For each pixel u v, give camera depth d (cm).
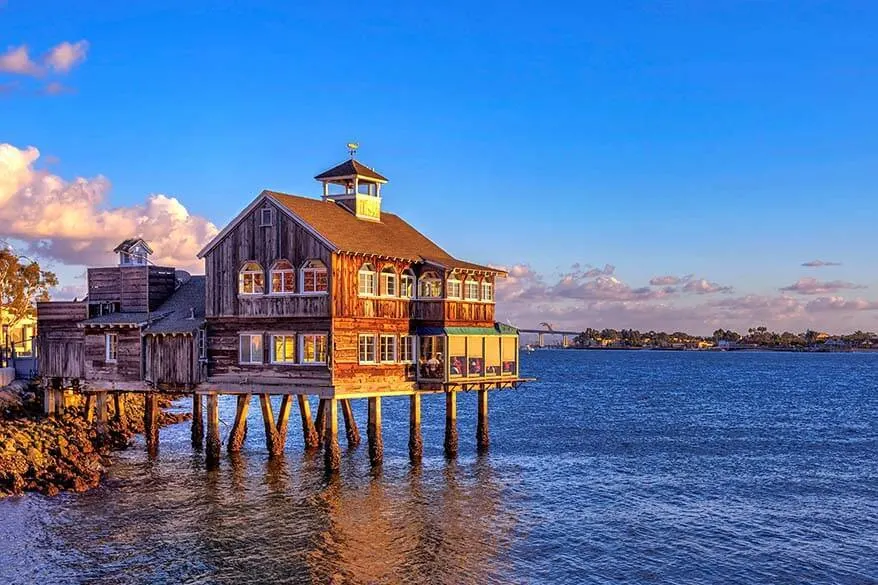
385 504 4422
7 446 4834
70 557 3503
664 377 19112
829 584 3347
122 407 6862
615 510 4450
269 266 5059
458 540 3825
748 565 3559
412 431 5459
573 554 3672
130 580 3259
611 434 7606
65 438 5441
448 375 5334
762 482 5250
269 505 4347
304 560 3497
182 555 3544
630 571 3469
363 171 5753
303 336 4934
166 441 6406
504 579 3341
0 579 3250
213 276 5259
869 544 3866
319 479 4950
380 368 5144
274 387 5016
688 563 3578
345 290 4906
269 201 5072
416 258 5341
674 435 7575
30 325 10444
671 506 4562
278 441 5512
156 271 5888
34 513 4106
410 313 5391
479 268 5628
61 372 5975
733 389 14538
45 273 9419
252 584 3231
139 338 5547
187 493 4575
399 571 3397
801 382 16900
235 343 5172
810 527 4150
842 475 5512
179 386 5375
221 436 6756
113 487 4697
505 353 5825
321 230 4925
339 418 8862
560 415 9488
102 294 6003
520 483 5069
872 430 8106
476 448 6231
